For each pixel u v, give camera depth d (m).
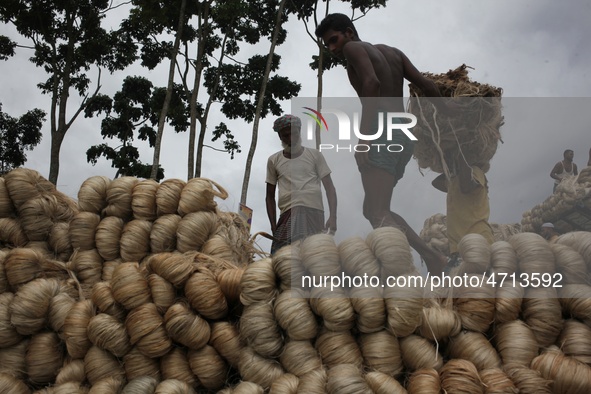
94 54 24.38
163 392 1.57
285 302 1.52
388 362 1.47
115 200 2.18
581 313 1.50
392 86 2.21
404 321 1.44
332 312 1.47
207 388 1.67
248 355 1.57
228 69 24.14
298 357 1.50
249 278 1.58
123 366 1.70
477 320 1.50
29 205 2.21
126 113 28.02
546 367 1.41
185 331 1.60
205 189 2.12
